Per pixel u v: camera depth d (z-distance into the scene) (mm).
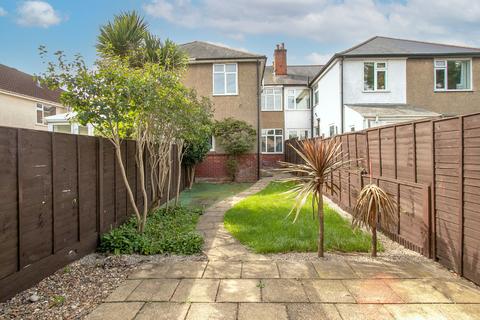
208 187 13852
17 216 3449
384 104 16031
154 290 3625
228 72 16156
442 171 4219
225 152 15883
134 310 3178
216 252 4973
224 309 3182
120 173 6293
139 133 6016
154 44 10195
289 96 24875
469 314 3023
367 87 16234
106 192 5652
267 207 8422
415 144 4895
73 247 4551
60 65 4840
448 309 3123
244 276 3998
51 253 4074
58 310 3184
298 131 24828
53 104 24250
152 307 3236
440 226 4305
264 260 4578
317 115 22328
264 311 3135
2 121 20375
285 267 4289
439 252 4352
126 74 5211
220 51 16781
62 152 4320
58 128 13398
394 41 18641
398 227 5359
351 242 5105
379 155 6211
